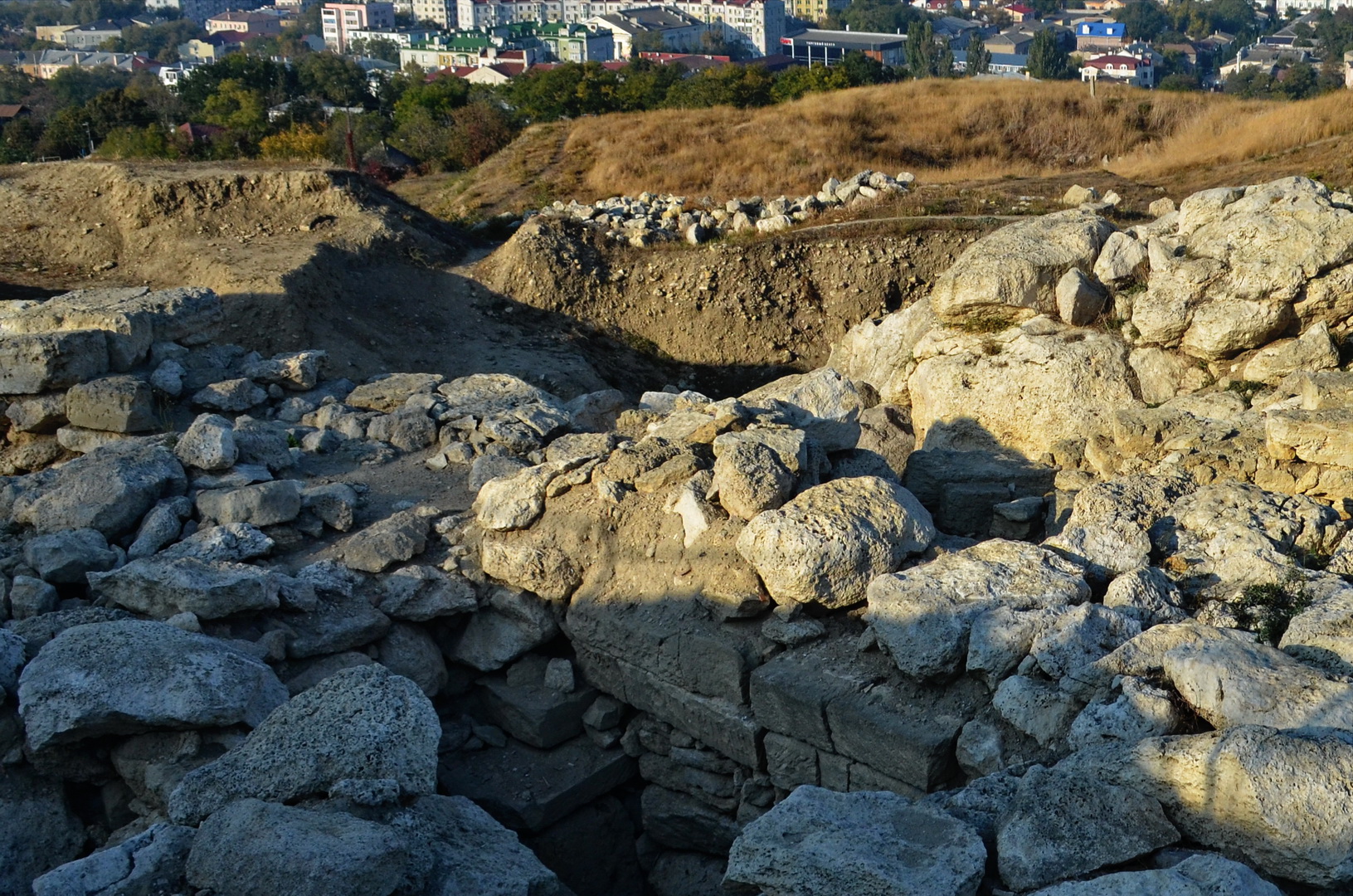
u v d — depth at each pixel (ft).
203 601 22.18
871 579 21.45
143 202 65.46
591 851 23.65
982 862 14.51
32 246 64.28
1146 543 21.39
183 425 32.12
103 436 30.04
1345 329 29.78
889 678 20.11
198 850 15.57
